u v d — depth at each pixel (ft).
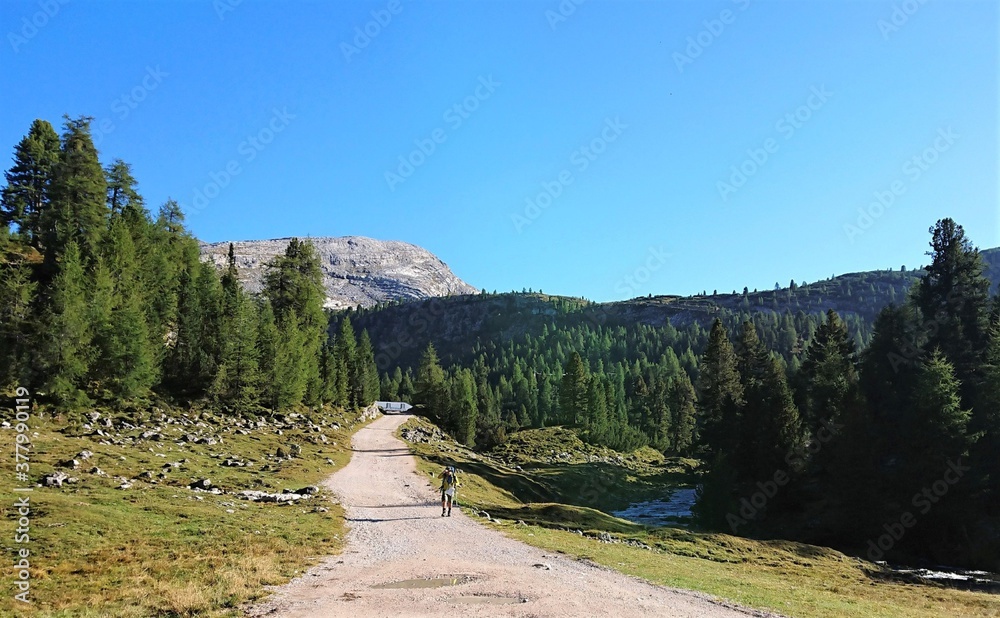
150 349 192.03
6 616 44.78
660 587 61.41
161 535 73.10
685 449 389.80
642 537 112.16
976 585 103.55
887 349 187.73
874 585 91.91
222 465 139.64
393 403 473.67
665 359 636.48
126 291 199.52
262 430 200.03
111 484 97.35
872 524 151.64
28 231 243.19
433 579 60.03
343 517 100.22
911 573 110.01
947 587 100.32
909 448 151.23
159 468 120.26
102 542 67.67
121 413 168.86
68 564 59.47
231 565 62.18
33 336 154.51
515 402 540.93
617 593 56.03
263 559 65.46
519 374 615.57
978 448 145.69
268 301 281.74
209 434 171.01
